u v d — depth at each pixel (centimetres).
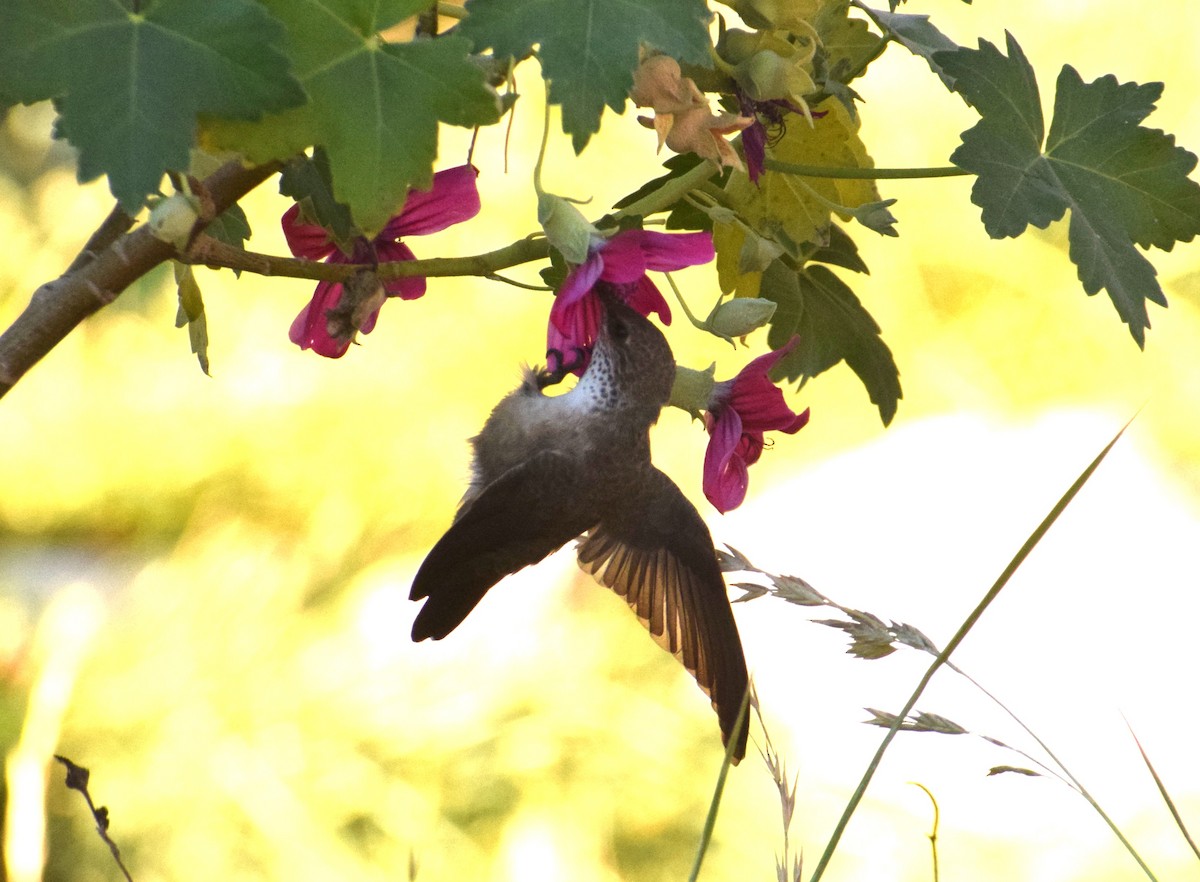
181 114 194
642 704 973
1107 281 268
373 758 916
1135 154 277
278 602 1020
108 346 1269
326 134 208
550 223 253
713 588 341
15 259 1223
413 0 212
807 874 919
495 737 928
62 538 1248
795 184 321
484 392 1220
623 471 296
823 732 1059
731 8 277
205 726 914
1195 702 1130
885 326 1338
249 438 1213
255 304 1241
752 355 1176
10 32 191
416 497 1179
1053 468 1324
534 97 1148
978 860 973
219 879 859
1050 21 1266
